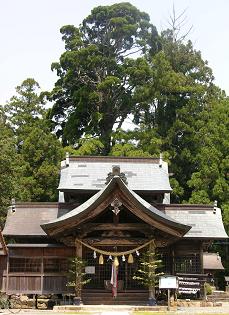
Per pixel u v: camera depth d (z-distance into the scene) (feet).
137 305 88.53
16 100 206.59
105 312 74.74
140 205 86.94
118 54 201.05
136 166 121.39
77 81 195.11
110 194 87.04
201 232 104.58
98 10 195.52
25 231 102.27
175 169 179.22
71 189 110.73
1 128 185.26
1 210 137.18
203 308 88.53
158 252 101.81
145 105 188.75
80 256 89.76
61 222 87.15
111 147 188.55
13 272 94.07
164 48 205.87
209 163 170.19
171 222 87.40
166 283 82.64
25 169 165.89
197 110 189.16
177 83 185.47
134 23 194.70
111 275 93.71
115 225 89.35
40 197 169.17
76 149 186.09
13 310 83.10
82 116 193.36
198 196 162.50
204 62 205.67
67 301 93.71
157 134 183.01
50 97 200.44
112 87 188.24
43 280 93.71
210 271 130.72
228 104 182.19
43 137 174.60
